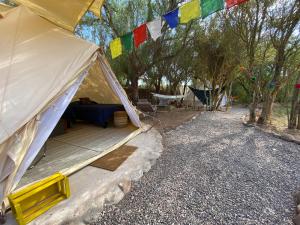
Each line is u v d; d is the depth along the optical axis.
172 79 10.93
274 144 4.46
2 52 2.91
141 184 2.67
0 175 2.07
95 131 4.42
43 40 3.19
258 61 6.62
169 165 3.24
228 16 6.11
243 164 3.35
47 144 3.59
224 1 2.34
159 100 9.66
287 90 8.84
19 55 2.88
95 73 4.35
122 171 2.74
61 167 2.72
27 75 2.63
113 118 5.03
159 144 3.97
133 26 7.07
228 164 3.33
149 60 8.26
